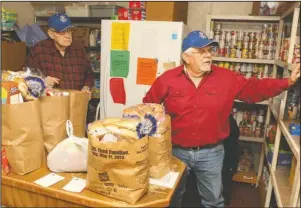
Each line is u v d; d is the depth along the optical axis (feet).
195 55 5.74
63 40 7.64
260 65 10.13
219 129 6.28
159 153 4.16
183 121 6.22
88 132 3.60
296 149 4.48
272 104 8.45
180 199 6.86
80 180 3.98
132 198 3.45
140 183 3.48
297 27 5.98
